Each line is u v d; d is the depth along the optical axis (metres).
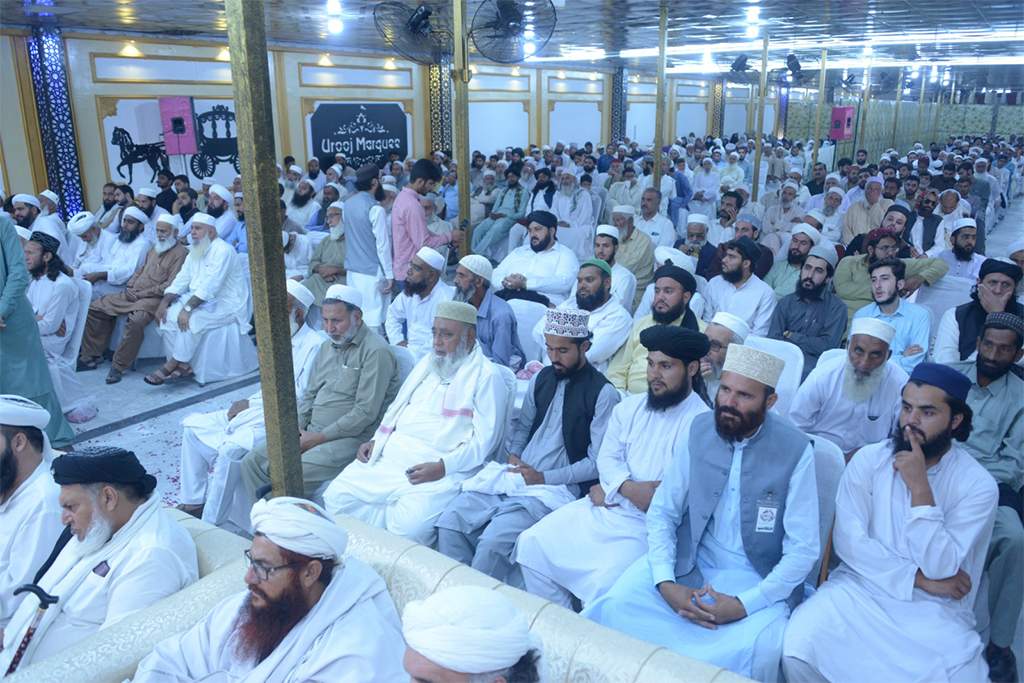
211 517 3.18
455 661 1.16
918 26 8.82
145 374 5.41
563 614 1.68
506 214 8.21
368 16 8.10
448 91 13.76
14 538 2.15
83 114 8.94
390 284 5.51
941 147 15.96
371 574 1.81
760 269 4.92
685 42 11.41
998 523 2.25
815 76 17.16
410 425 2.88
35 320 3.94
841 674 1.84
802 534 1.98
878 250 4.33
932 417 1.93
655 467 2.39
